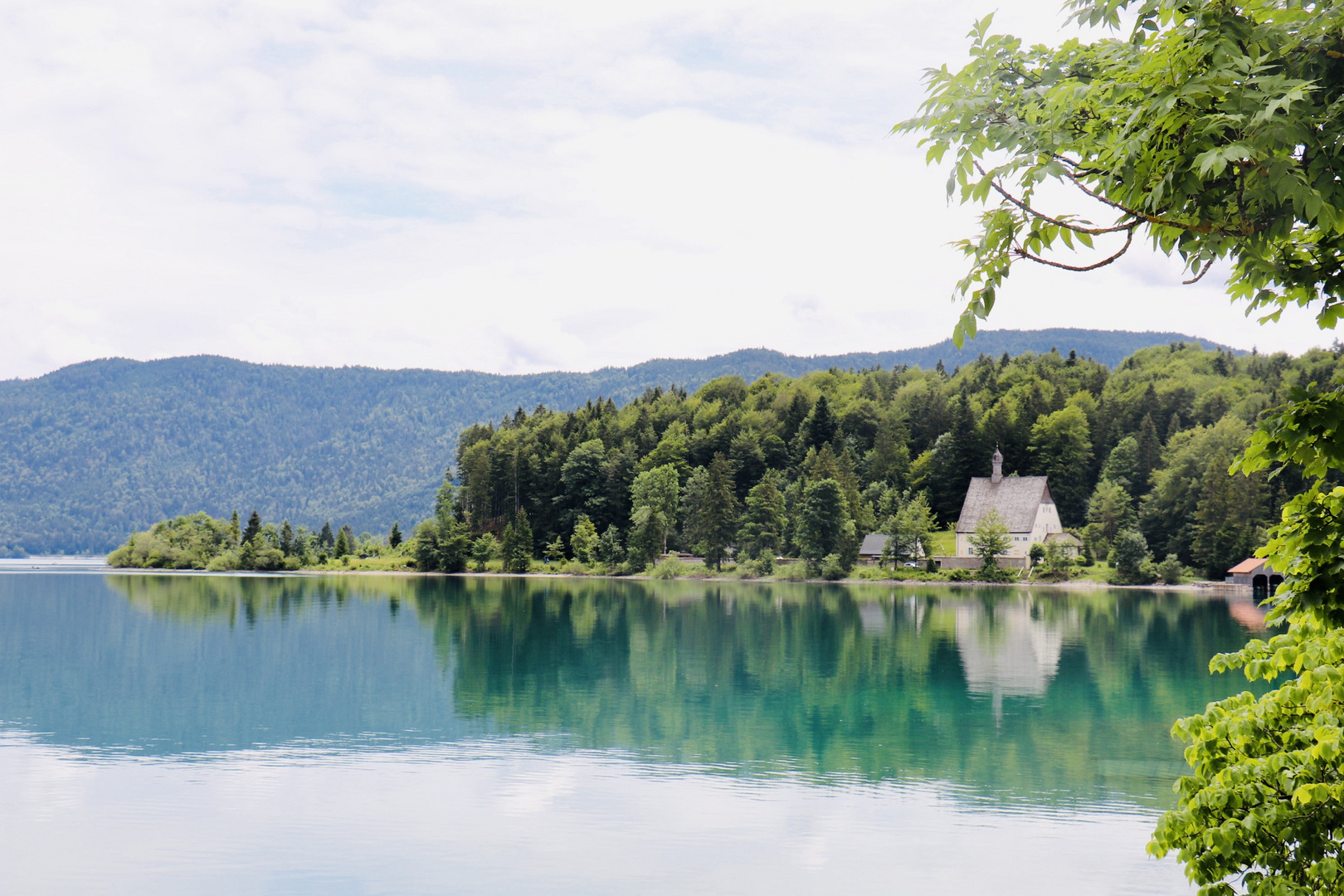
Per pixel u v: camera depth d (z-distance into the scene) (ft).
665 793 72.43
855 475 494.59
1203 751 21.26
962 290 21.34
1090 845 60.80
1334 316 20.11
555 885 54.08
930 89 21.59
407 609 256.93
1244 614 248.52
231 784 74.90
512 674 137.80
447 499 493.77
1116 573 368.68
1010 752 87.10
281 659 154.20
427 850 59.67
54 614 233.96
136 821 65.36
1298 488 363.56
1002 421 503.20
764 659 156.76
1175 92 17.58
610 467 525.75
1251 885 19.58
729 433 573.33
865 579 407.23
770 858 58.23
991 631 204.85
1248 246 18.45
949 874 55.93
